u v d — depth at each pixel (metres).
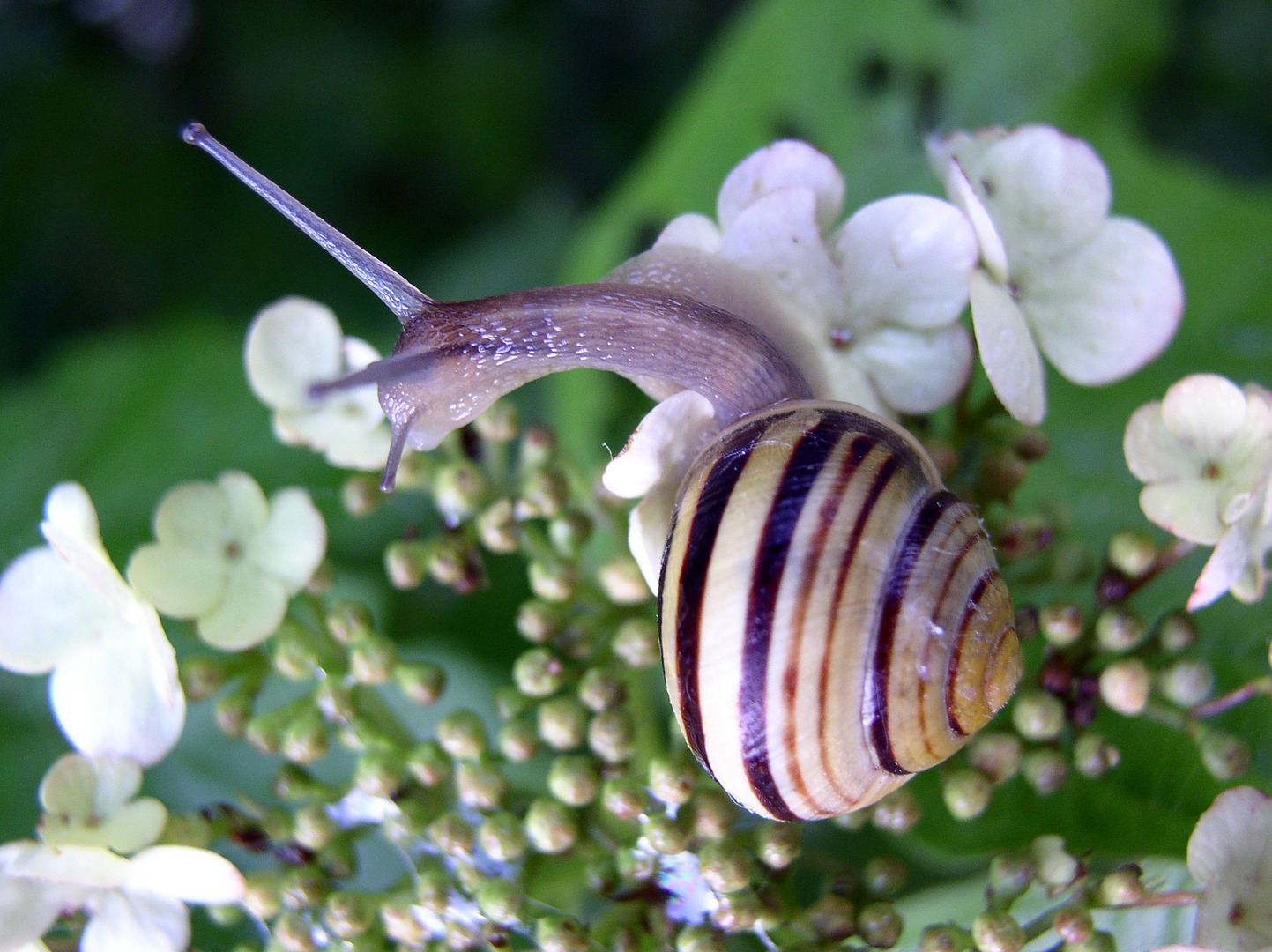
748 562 0.10
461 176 0.19
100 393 0.15
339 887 0.11
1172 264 0.11
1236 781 0.11
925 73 0.14
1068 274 0.12
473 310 0.12
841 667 0.10
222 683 0.11
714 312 0.11
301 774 0.11
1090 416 0.14
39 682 0.13
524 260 0.17
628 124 0.20
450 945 0.11
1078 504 0.13
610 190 0.20
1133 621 0.11
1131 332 0.11
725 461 0.11
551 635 0.12
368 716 0.12
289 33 0.19
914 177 0.14
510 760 0.11
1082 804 0.12
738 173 0.12
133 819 0.11
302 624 0.12
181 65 0.20
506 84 0.20
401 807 0.11
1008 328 0.11
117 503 0.14
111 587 0.11
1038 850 0.11
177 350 0.15
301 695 0.13
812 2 0.15
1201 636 0.12
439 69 0.19
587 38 0.20
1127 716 0.11
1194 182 0.14
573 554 0.12
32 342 0.19
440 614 0.14
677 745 0.11
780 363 0.11
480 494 0.12
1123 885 0.10
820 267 0.11
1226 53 0.17
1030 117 0.14
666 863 0.11
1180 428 0.11
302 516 0.11
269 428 0.15
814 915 0.11
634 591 0.12
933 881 0.13
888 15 0.14
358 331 0.15
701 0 0.21
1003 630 0.10
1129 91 0.14
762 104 0.15
